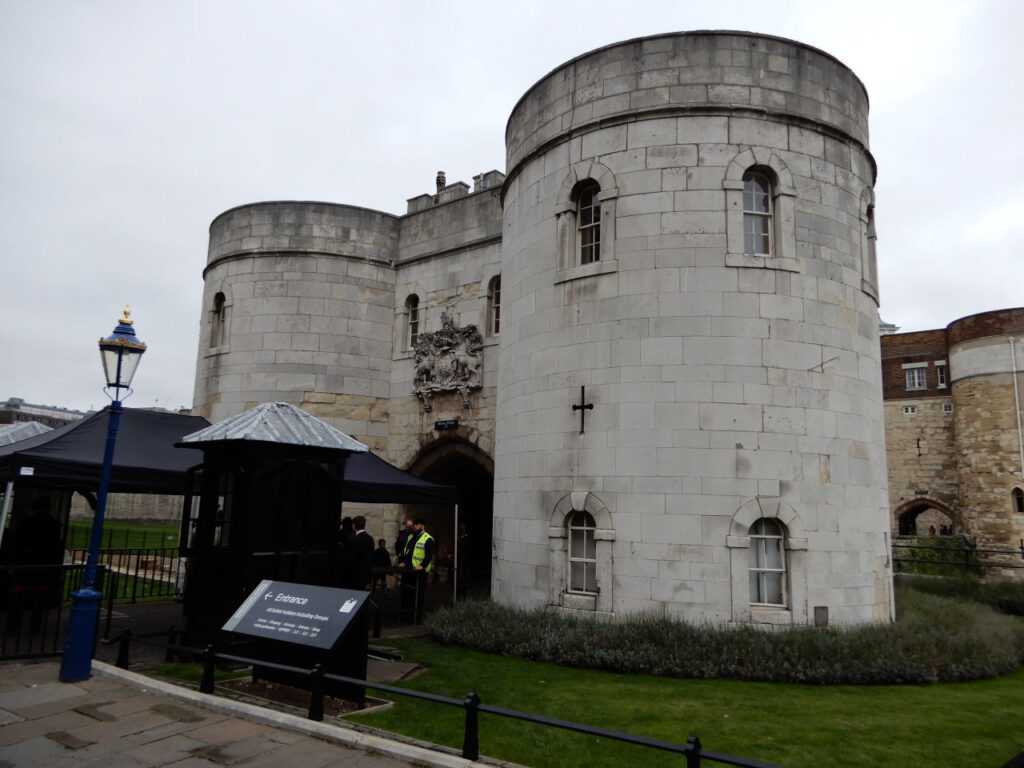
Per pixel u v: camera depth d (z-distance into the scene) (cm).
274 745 654
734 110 1189
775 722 755
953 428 3353
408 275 2039
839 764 641
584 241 1287
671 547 1094
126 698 789
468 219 1888
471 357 1805
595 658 977
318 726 677
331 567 1007
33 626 1029
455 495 1477
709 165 1178
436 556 2053
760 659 945
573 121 1286
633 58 1237
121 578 1978
